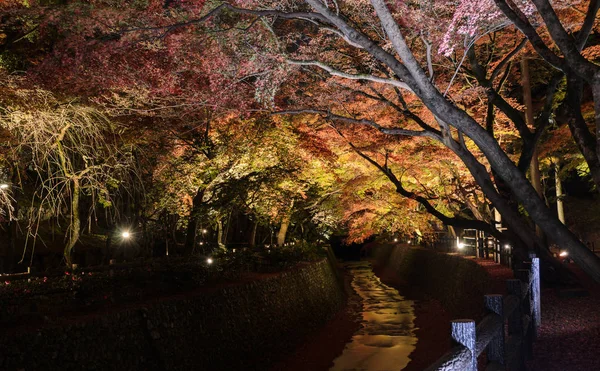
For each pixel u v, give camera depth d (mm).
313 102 15023
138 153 16188
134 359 10133
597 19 13977
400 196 22312
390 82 9625
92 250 21156
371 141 17500
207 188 17609
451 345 3451
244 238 34688
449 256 25422
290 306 18703
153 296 12453
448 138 11383
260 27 11344
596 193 32625
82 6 11828
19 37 15117
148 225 21047
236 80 11852
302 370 14555
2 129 11992
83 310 10336
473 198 22125
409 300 27594
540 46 8289
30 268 13062
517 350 6293
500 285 14555
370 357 15891
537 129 12930
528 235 11867
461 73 14992
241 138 17297
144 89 13055
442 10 10688
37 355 8258
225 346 13242
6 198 13273
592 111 17938
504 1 8141
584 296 12805
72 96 13062
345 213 24578
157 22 12148
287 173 18781
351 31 7648
